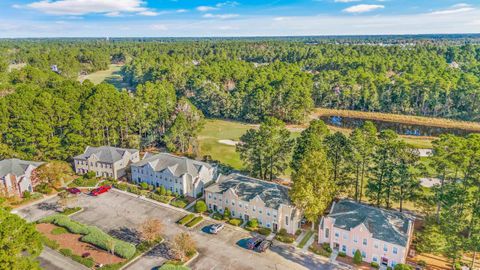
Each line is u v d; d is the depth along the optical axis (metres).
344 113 146.38
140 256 50.12
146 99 109.06
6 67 168.12
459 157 50.31
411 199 59.22
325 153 59.94
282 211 56.19
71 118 86.69
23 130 79.38
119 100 94.12
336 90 156.00
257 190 60.34
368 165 66.50
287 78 141.00
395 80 153.62
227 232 56.78
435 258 50.16
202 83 146.25
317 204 53.09
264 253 50.88
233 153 95.69
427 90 141.12
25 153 80.62
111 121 92.12
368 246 48.81
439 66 187.50
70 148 82.94
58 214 61.22
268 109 134.25
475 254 50.16
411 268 44.50
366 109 151.50
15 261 37.78
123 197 69.62
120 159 79.38
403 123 132.50
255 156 74.56
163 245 52.78
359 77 156.25
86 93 96.50
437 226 51.56
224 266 47.78
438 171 55.44
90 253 50.56
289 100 129.12
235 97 135.75
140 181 76.25
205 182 71.56
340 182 64.56
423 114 144.38
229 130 120.25
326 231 52.53
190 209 64.69
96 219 60.72
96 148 82.12
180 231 56.84
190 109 104.25
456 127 126.62
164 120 104.50
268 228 57.59
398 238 47.06
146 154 81.12
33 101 82.81
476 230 47.88
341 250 51.41
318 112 147.75
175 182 70.00
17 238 39.22
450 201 50.41
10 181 68.62
